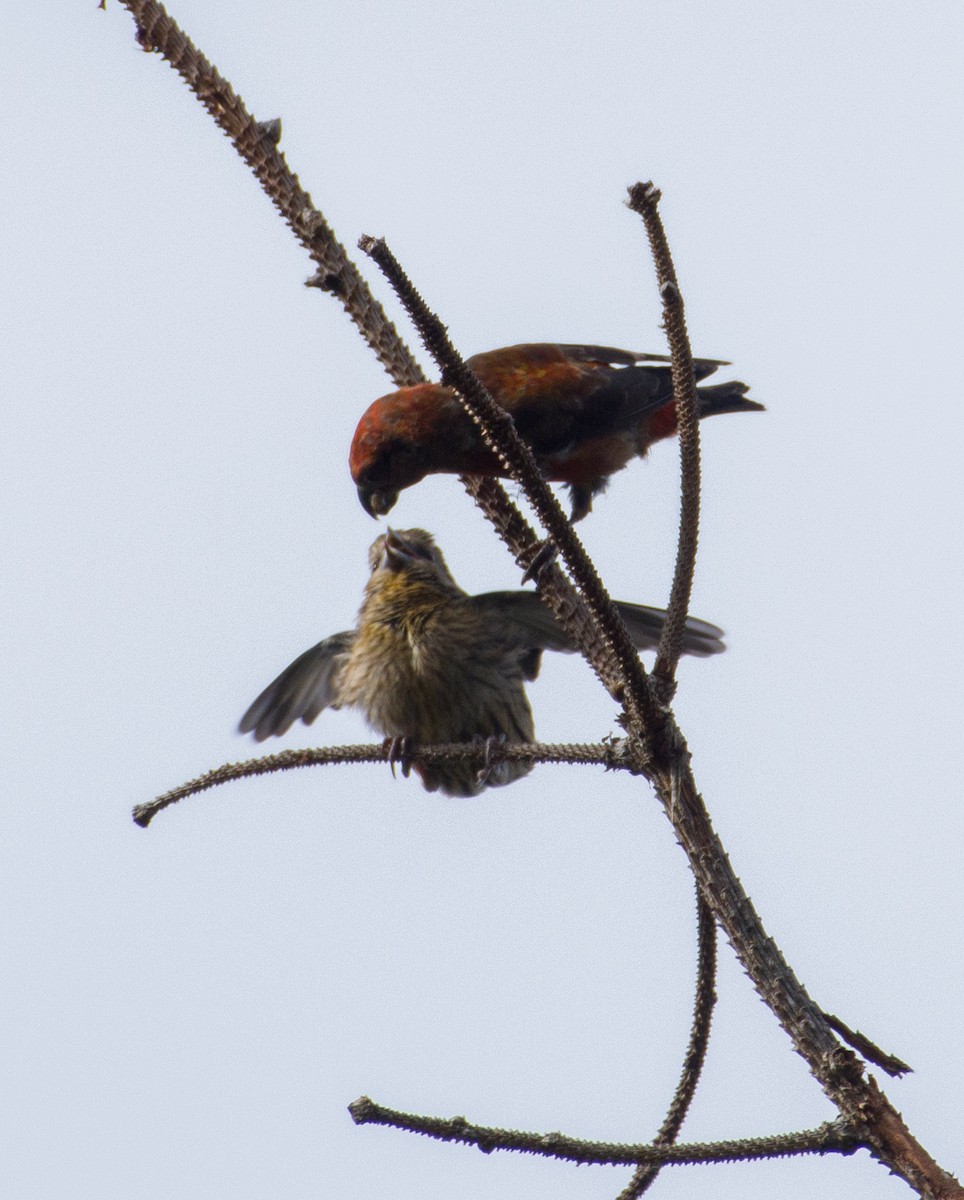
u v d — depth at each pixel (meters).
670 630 7.58
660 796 7.38
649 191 7.76
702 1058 7.77
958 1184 6.38
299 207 9.74
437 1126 6.56
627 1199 7.64
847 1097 6.61
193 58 9.53
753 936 7.05
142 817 8.91
